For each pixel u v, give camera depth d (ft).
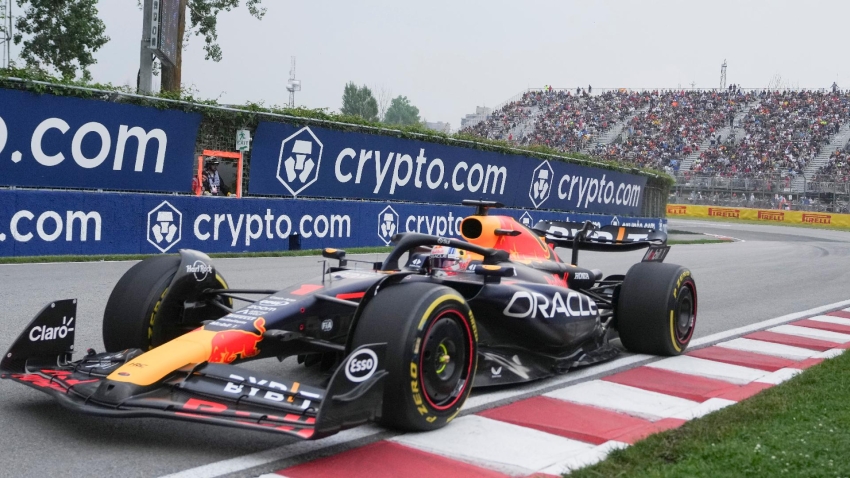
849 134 195.11
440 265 20.83
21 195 45.03
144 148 52.01
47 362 16.47
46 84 46.34
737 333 31.45
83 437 15.40
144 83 64.64
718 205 188.03
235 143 58.13
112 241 49.16
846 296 46.37
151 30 63.41
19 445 14.80
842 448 15.66
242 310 17.03
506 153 81.25
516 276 22.43
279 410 14.08
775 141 199.62
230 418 13.69
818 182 178.91
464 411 18.10
